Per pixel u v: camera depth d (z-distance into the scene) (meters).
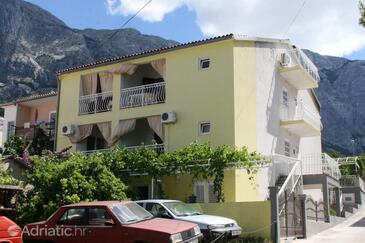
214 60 21.64
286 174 23.23
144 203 13.64
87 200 16.66
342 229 20.48
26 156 21.16
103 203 11.01
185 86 22.23
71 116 26.03
